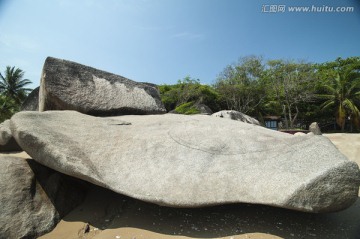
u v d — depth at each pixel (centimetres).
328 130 2658
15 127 289
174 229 266
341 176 235
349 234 263
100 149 303
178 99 2386
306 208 235
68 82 482
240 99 2592
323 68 2809
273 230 265
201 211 297
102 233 262
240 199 251
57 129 311
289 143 299
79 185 326
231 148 308
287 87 2375
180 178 275
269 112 2773
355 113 2170
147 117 453
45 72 469
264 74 2556
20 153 432
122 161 293
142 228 268
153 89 600
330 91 2345
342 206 238
